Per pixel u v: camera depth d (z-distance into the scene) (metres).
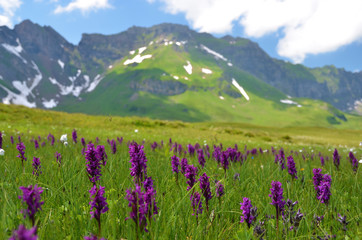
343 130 112.81
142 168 2.89
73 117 40.62
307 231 2.97
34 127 23.81
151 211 2.31
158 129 40.03
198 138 27.98
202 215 3.13
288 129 109.19
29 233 1.13
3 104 39.16
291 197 3.99
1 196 3.01
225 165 4.75
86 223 2.86
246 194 4.20
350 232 2.93
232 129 48.66
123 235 2.69
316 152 13.00
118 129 34.03
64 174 4.19
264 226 3.02
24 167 4.53
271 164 6.88
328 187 3.36
